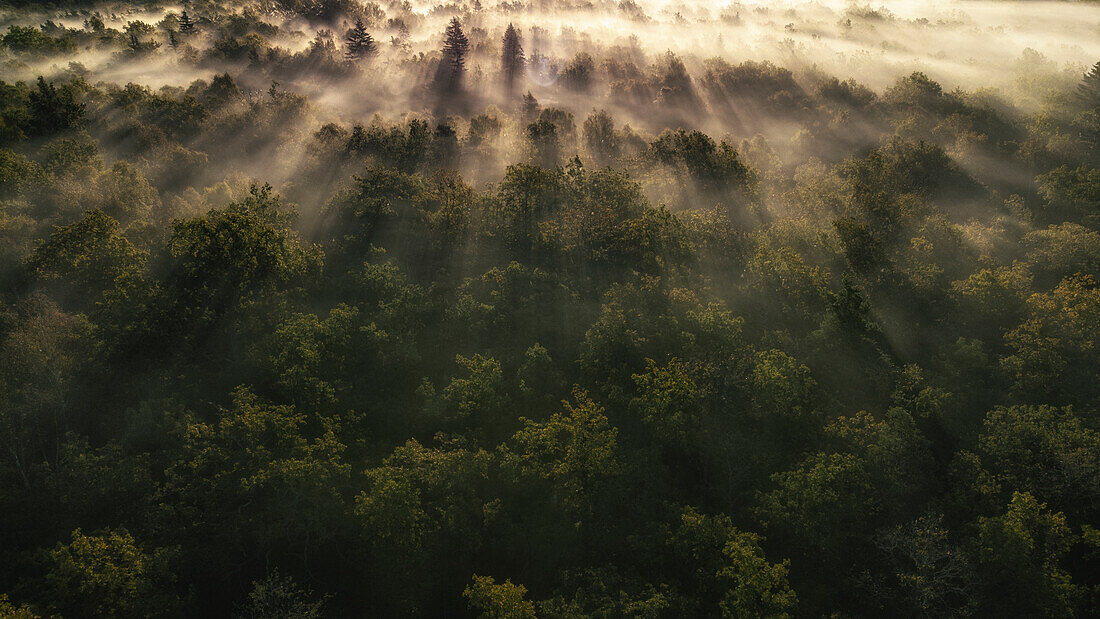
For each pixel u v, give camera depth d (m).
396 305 82.94
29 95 127.19
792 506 64.56
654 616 54.78
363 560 62.66
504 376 79.81
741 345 81.94
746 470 70.56
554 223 102.62
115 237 80.94
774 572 55.44
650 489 68.62
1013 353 86.56
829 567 64.88
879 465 67.94
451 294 89.00
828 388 81.00
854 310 83.50
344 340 77.31
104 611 51.50
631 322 83.38
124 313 74.69
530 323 85.25
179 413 65.69
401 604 60.59
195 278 79.50
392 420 74.19
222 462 61.31
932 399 75.88
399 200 105.00
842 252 100.44
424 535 61.97
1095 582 62.91
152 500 59.38
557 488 65.69
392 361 78.50
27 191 95.06
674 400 69.94
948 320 92.25
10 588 54.69
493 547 65.12
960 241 103.94
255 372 74.50
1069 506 66.56
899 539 61.84
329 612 60.22
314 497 59.38
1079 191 113.56
